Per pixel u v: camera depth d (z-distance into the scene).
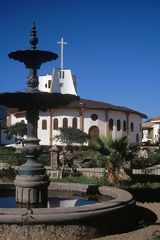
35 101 10.67
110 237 9.05
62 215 8.46
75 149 50.38
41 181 10.75
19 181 10.74
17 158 28.47
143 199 14.49
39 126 58.12
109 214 9.18
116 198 10.55
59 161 26.19
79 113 57.97
